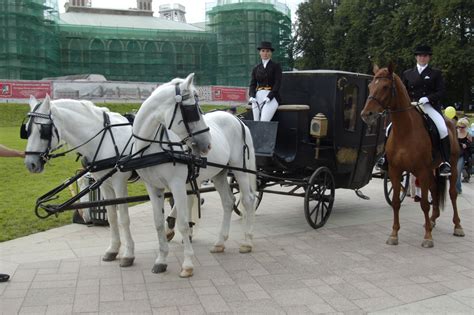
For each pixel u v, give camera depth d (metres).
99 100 49.09
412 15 45.25
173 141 5.78
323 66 64.19
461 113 12.48
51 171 15.90
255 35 66.31
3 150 5.51
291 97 8.61
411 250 6.91
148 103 5.53
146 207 10.17
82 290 5.37
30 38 61.06
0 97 45.06
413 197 11.20
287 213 9.48
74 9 83.25
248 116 8.94
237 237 7.71
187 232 5.84
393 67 6.89
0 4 59.03
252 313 4.75
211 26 70.69
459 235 7.69
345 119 8.35
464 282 5.59
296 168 8.34
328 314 4.73
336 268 6.11
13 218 9.09
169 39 70.31
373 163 9.32
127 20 78.94
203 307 4.91
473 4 41.28
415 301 5.02
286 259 6.50
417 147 7.02
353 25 53.50
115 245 6.45
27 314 4.75
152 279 5.73
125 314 4.75
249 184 6.94
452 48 41.56
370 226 8.38
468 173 13.81
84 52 68.75
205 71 71.31
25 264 6.29
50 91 46.84
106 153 6.14
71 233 8.01
